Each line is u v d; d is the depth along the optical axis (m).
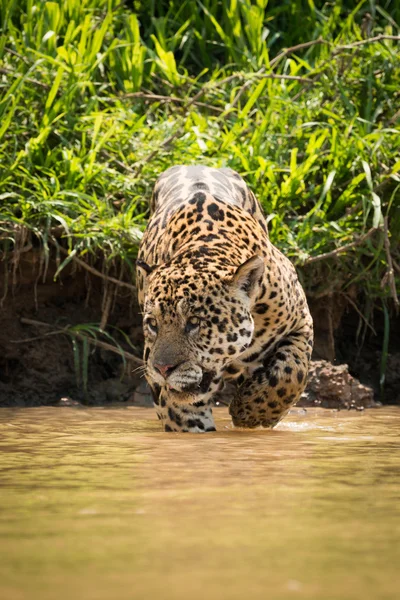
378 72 16.20
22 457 8.04
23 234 13.28
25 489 6.48
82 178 13.90
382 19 18.48
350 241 13.93
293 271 10.70
